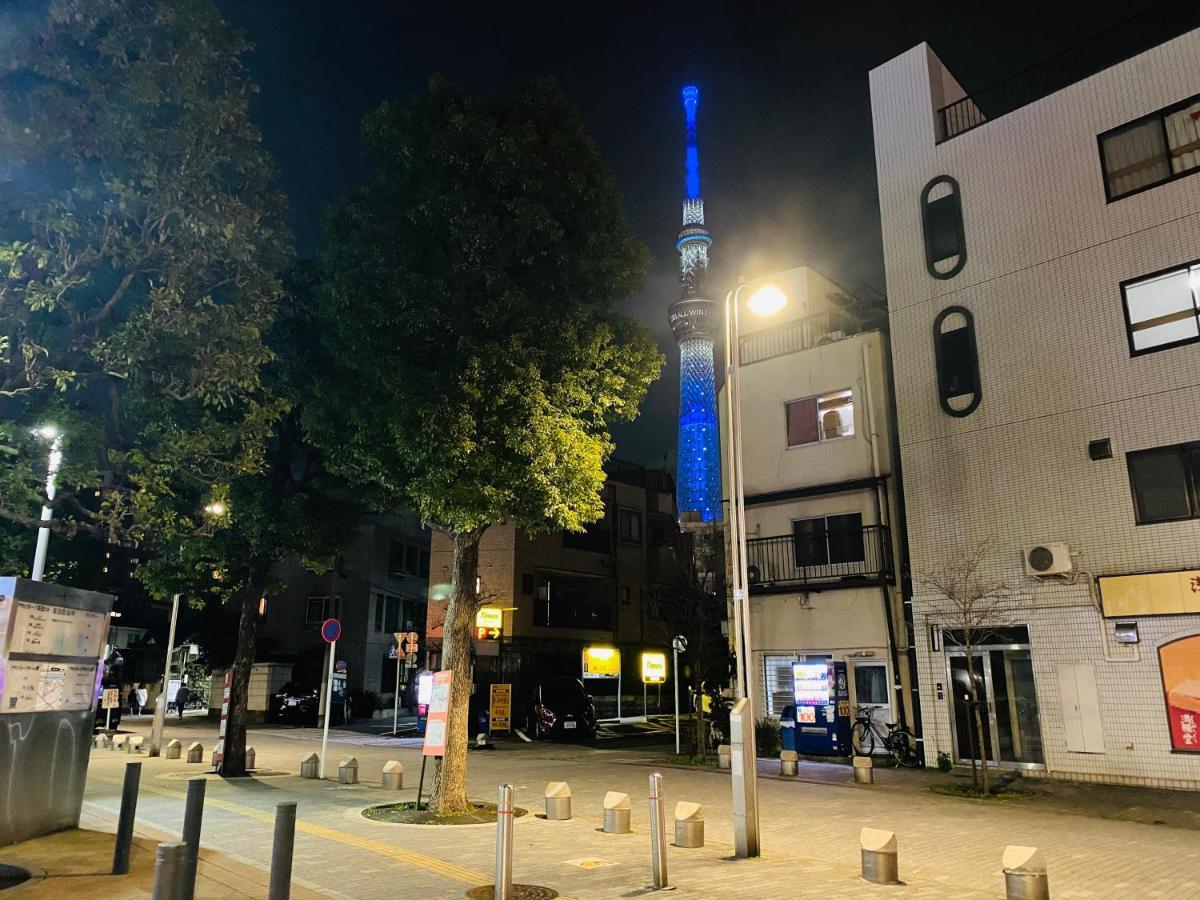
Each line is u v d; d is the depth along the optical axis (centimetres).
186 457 909
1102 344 1620
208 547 1552
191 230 816
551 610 3656
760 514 2266
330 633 1677
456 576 1218
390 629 4356
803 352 2267
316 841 962
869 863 811
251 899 695
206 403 880
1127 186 1638
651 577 4144
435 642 3406
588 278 1233
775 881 797
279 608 4203
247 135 873
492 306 1100
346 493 1642
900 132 1998
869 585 2008
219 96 836
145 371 850
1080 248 1675
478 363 1062
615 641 3862
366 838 985
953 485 1778
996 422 1738
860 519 2084
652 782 786
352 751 2244
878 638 1983
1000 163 1817
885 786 1520
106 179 779
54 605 924
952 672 1728
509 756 2212
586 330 1198
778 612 2155
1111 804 1318
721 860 899
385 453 1183
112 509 845
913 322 1905
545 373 1151
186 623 4619
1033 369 1703
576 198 1217
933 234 1906
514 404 1089
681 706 4212
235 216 865
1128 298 1606
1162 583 1459
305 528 1560
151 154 782
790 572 2167
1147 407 1548
